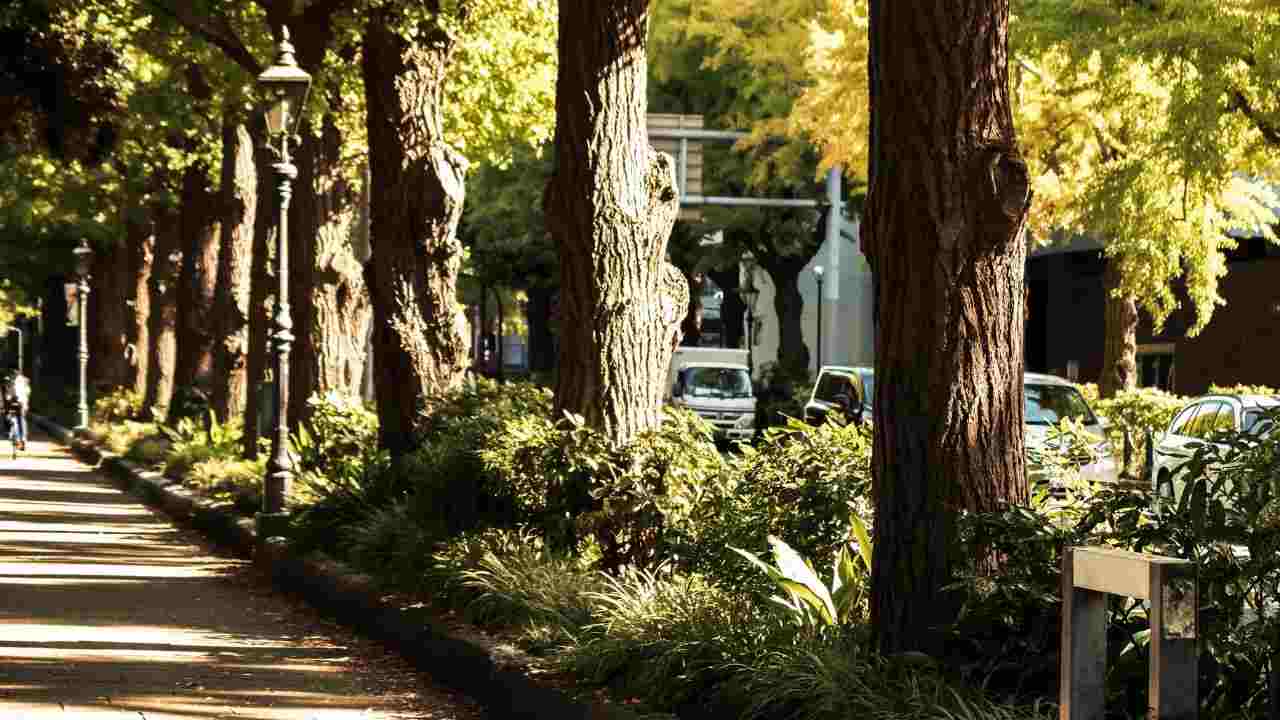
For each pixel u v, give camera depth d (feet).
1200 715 22.35
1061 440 37.78
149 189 137.18
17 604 48.96
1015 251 26.91
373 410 83.20
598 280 44.57
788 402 138.62
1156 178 87.45
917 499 26.71
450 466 48.44
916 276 26.63
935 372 26.61
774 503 37.63
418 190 63.77
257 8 85.35
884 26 26.78
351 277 88.53
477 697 34.99
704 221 152.76
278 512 64.59
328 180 87.97
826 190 148.77
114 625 45.42
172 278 150.61
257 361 94.79
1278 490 22.40
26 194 136.15
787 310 162.09
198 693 35.12
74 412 187.93
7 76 76.84
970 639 25.67
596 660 31.86
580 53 44.52
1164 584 16.16
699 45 146.41
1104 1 79.20
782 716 25.84
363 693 36.17
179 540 72.74
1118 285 100.53
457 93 104.01
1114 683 23.39
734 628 29.99
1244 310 144.36
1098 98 91.25
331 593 48.88
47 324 258.37
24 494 98.07
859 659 26.99
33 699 33.53
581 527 41.57
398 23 62.59
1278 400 71.36
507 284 212.02
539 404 55.21
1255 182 103.71
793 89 135.33
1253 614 22.80
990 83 26.50
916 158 26.50
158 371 150.82
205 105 98.43
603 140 44.52
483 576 40.16
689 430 42.75
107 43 82.74
